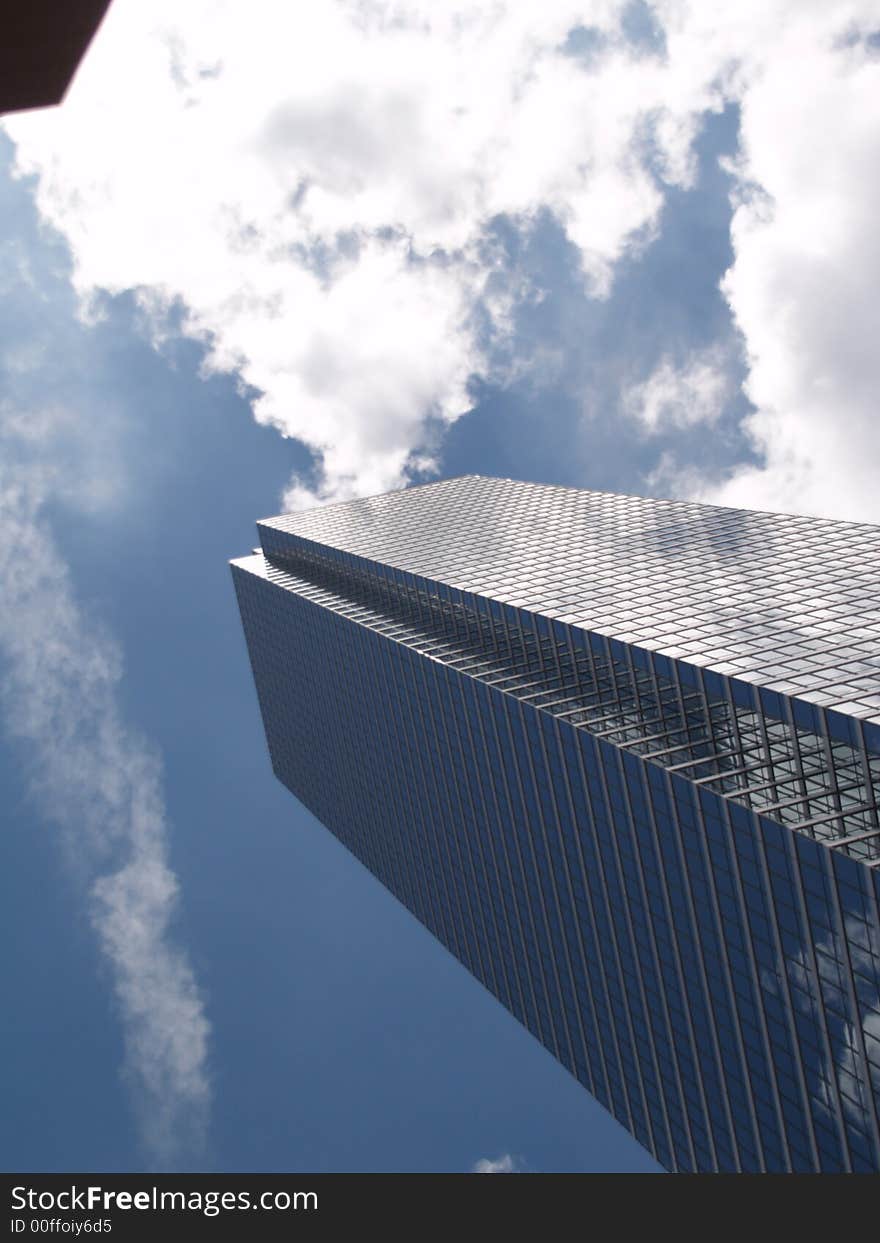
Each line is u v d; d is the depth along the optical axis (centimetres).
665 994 6912
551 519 13212
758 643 6625
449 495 17075
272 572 17738
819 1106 5362
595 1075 8444
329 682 14438
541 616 8494
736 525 10456
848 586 7581
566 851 8088
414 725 11288
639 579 9269
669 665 6600
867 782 4812
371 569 13012
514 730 8644
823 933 4991
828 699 5244
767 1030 5725
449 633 11038
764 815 5325
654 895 6756
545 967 9044
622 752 6825
